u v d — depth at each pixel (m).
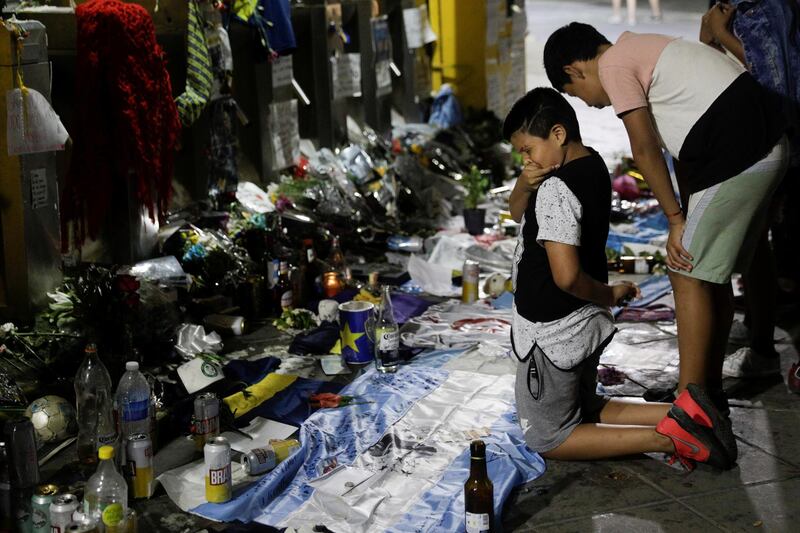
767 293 5.30
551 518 4.00
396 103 10.74
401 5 10.45
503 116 12.10
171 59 7.20
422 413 4.93
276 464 4.43
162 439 4.73
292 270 6.68
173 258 6.30
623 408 4.48
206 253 6.52
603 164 4.15
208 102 7.18
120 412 4.29
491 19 11.48
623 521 3.96
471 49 11.41
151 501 4.16
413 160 9.51
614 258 7.58
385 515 3.99
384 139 9.93
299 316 6.38
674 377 5.45
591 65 4.45
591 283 4.11
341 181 8.63
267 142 8.32
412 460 4.44
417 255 7.87
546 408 4.32
